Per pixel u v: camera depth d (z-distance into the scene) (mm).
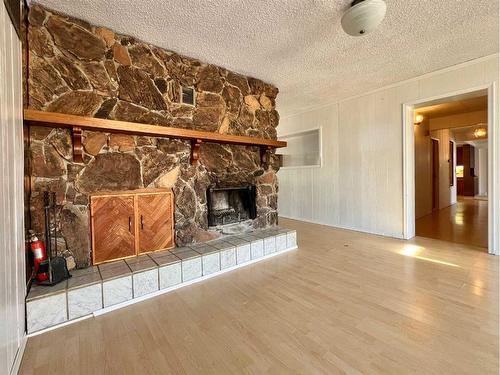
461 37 2520
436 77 3355
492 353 1407
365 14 1930
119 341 1590
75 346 1546
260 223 3580
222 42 2549
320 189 5027
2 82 1240
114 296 2000
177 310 1954
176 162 2734
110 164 2316
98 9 2018
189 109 2842
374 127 4098
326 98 4488
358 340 1552
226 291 2264
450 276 2453
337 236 4098
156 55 2602
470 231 4227
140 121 2467
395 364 1348
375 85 3871
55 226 2049
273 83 3715
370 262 2898
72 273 2068
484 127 6469
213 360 1413
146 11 2051
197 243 2898
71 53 2109
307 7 2025
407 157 3773
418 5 2023
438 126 5746
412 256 3068
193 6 1993
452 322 1708
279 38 2488
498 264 2732
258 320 1795
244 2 1954
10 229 1343
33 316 1668
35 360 1425
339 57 2916
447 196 7289
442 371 1291
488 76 2949
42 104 1974
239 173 3318
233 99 3277
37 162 1969
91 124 2020
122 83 2365
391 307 1920
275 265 2879
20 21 1711
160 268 2248
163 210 2656
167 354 1467
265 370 1331
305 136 5492
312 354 1442
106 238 2311
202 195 2949
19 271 1530
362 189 4312
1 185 1188
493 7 2051
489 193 3045
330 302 2020
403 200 3822
